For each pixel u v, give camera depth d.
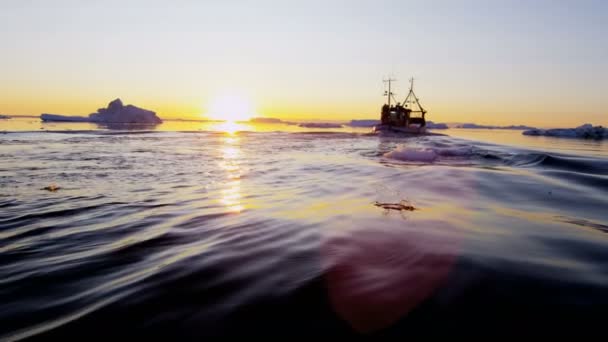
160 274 2.56
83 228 3.78
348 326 1.86
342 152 14.28
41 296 2.27
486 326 1.84
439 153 12.72
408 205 4.82
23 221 4.05
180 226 3.84
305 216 4.23
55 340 1.80
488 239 3.29
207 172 8.34
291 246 3.14
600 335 1.74
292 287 2.32
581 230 3.60
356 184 6.59
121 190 6.02
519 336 1.75
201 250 3.07
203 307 2.08
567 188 6.10
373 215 4.26
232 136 26.89
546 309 1.98
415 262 2.71
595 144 25.22
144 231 3.67
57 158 10.75
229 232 3.60
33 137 20.17
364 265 2.67
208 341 1.76
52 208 4.69
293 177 7.54
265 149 15.67
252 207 4.75
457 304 2.05
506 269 2.54
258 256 2.90
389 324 1.87
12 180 6.94
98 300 2.19
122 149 14.35
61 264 2.79
